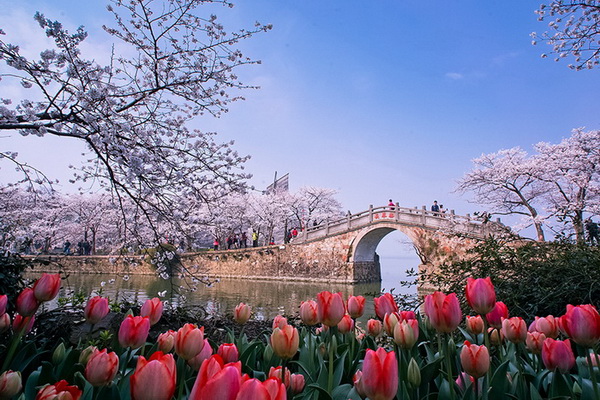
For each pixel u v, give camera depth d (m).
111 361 1.19
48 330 2.91
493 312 1.85
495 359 2.03
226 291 20.25
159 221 6.57
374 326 2.03
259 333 3.91
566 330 1.40
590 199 17.00
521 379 1.56
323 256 27.95
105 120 4.79
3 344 2.41
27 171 5.62
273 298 17.02
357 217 26.67
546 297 3.80
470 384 1.40
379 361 1.05
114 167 5.91
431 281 5.24
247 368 1.76
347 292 20.98
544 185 19.31
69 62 4.41
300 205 39.69
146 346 2.29
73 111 4.60
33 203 7.33
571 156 17.19
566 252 4.31
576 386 1.56
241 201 34.47
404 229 23.05
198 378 0.75
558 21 7.02
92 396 1.30
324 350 1.92
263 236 43.78
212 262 32.91
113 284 21.48
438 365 1.62
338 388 1.47
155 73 5.74
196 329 1.23
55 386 1.07
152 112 5.73
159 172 5.80
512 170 18.75
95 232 32.94
